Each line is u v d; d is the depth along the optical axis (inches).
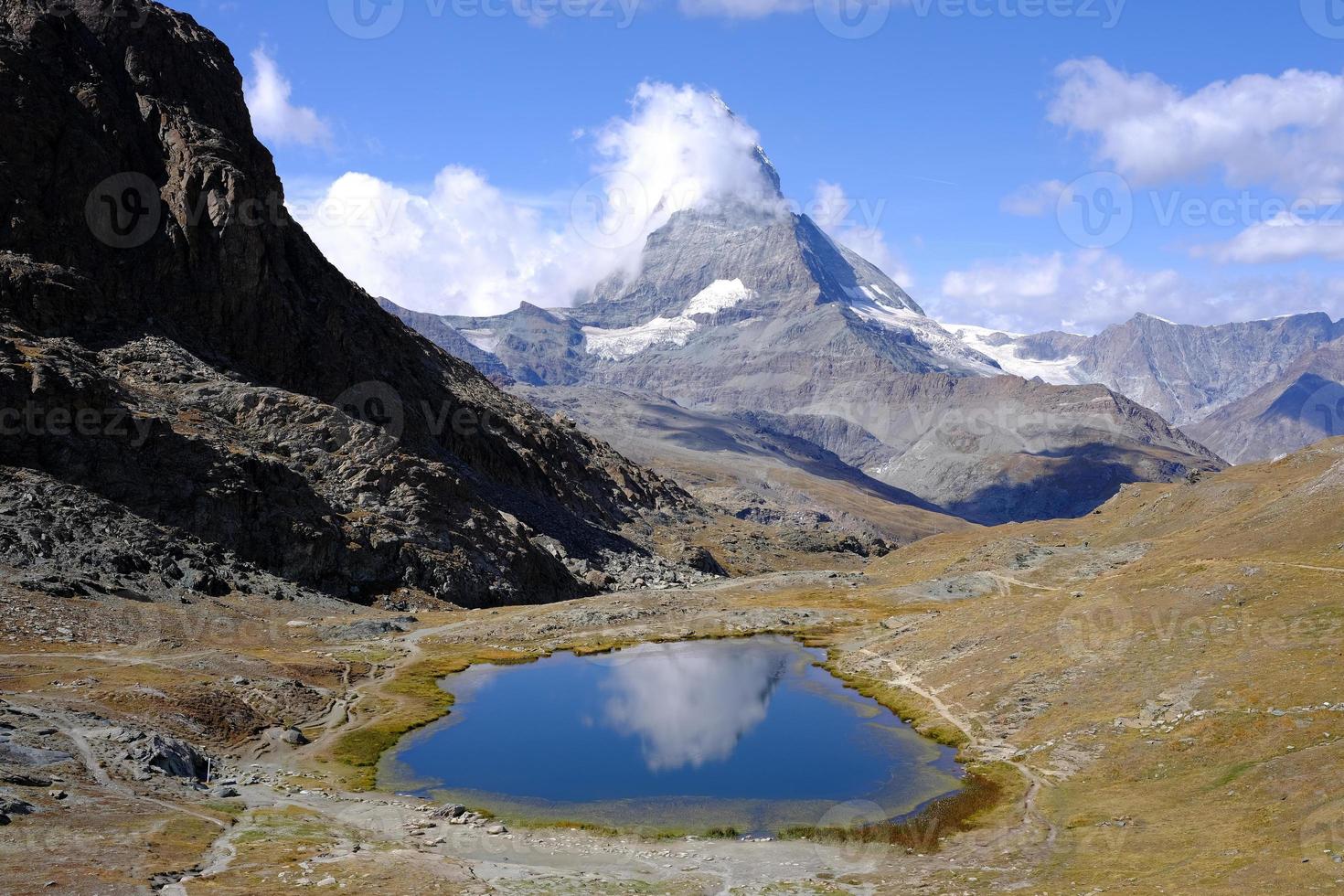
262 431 7544.3
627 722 3993.6
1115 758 2908.5
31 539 5044.3
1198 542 5285.4
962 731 3567.9
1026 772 3026.6
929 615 5570.9
